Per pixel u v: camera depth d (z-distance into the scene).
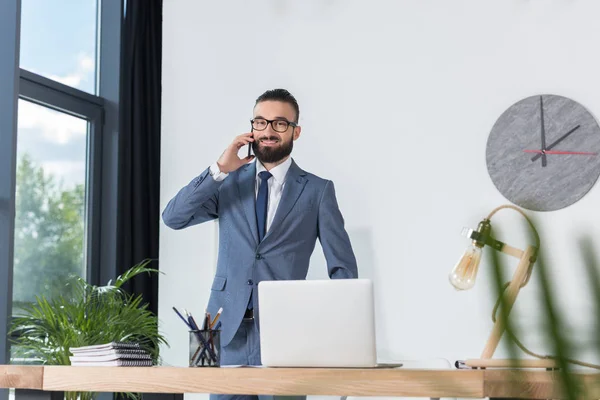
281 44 4.38
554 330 0.35
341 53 4.27
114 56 4.76
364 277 4.09
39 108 4.29
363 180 4.16
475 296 3.91
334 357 1.99
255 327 2.74
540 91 3.97
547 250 0.39
